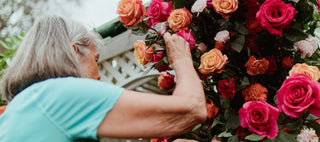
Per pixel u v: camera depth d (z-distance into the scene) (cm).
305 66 123
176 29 129
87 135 87
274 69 132
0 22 778
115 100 89
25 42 106
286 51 134
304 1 125
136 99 90
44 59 100
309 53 132
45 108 89
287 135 116
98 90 91
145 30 145
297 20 128
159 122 89
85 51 109
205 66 125
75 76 102
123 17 140
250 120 115
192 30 136
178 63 104
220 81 131
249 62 127
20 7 791
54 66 100
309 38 133
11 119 91
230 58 136
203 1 126
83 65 109
